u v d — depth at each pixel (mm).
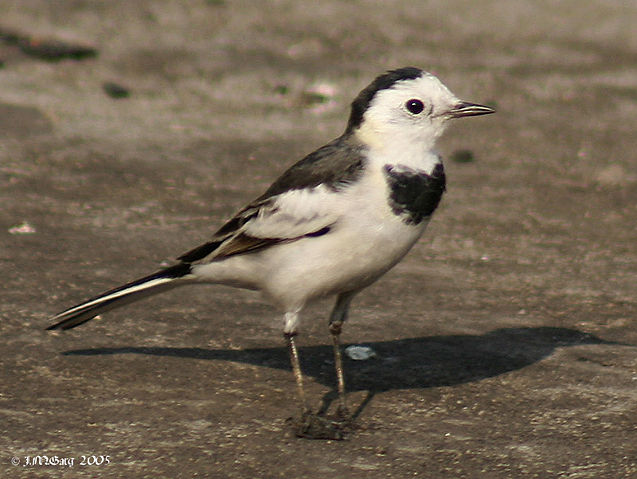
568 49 25344
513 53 24953
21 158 17047
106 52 23406
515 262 13625
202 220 14820
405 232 8820
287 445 8609
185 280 9414
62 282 12234
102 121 19391
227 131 19406
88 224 14383
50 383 9609
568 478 8086
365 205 8672
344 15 27406
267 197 9047
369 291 12461
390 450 8562
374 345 10875
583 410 9367
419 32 26328
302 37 25516
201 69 22891
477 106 8961
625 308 12062
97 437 8594
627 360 10531
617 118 21062
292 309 9148
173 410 9180
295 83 22359
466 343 10945
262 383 9867
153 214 14977
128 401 9312
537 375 10133
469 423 9109
